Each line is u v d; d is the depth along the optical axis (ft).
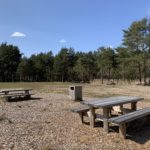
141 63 140.46
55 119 32.14
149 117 30.07
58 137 24.58
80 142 23.39
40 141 23.13
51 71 239.50
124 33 142.61
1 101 48.73
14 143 22.20
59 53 230.07
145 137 25.59
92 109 28.27
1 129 26.43
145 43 135.74
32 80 238.68
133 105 33.73
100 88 94.53
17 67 236.43
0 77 236.02
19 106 42.42
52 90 76.54
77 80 228.84
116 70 189.06
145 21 136.36
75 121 31.14
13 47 243.40
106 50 184.44
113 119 25.41
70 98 51.80
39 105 43.93
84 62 206.49
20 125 28.48
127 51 142.20
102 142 23.63
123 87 105.29
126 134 26.27
